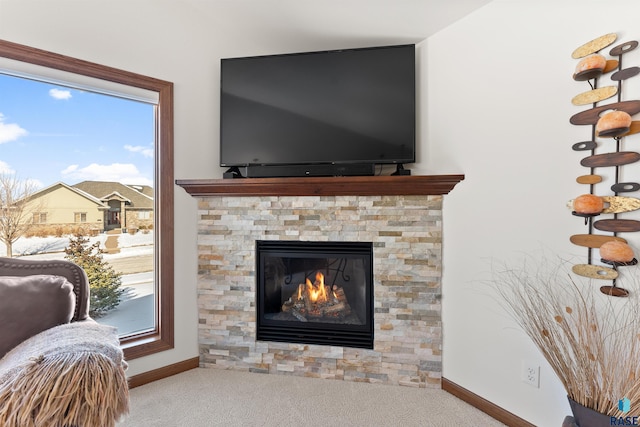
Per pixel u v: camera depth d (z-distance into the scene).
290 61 2.45
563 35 1.61
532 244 1.74
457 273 2.11
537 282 1.71
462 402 2.04
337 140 2.39
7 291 1.28
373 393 2.13
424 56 2.38
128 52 2.17
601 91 1.47
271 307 2.50
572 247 1.58
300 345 2.36
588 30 1.52
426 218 2.19
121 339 2.21
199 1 2.32
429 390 2.17
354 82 2.38
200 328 2.47
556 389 1.64
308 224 2.33
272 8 2.25
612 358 1.37
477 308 2.00
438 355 2.19
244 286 2.41
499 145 1.90
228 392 2.12
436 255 2.18
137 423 1.80
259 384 2.23
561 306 1.62
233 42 2.62
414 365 2.21
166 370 2.32
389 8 2.10
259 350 2.40
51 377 0.92
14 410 0.88
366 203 2.25
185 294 2.43
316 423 1.82
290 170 2.44
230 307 2.43
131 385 2.16
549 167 1.67
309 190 2.27
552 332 1.58
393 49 2.33
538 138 1.71
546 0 1.68
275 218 2.37
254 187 2.31
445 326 2.18
